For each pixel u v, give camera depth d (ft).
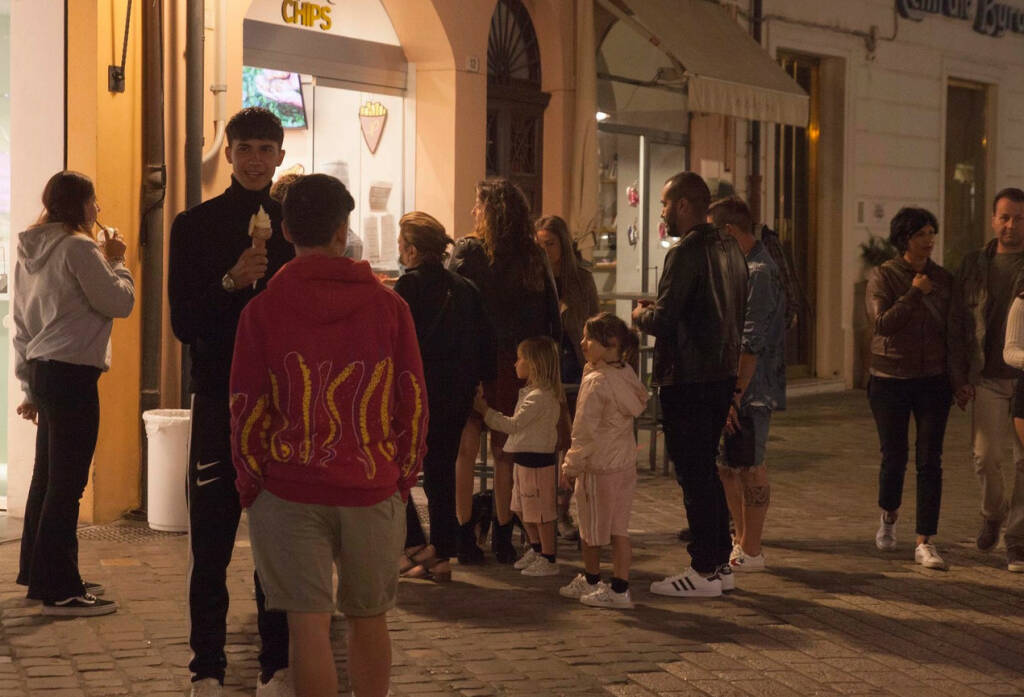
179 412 29.19
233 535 17.28
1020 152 75.36
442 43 41.98
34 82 29.12
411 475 14.76
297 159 39.29
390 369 14.56
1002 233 26.55
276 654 17.33
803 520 31.68
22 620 21.24
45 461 22.84
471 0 42.52
